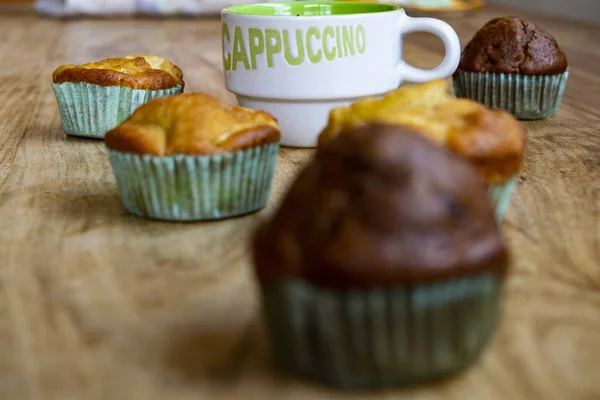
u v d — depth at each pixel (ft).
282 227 1.56
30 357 1.61
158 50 3.52
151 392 1.55
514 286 1.76
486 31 2.56
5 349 1.62
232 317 1.69
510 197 2.08
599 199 2.08
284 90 2.27
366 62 2.28
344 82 2.27
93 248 1.90
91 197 2.11
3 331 1.66
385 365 1.53
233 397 1.54
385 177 1.54
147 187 1.98
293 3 2.44
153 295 1.75
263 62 2.27
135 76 2.40
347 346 1.53
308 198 1.56
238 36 2.29
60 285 1.78
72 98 2.41
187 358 1.60
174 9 4.57
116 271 1.82
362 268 1.51
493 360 1.59
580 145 2.38
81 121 2.43
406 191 1.54
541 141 2.40
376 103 1.96
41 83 3.01
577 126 2.52
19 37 3.96
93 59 3.32
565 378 1.56
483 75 2.54
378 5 2.41
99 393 1.54
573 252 1.87
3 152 2.36
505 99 2.54
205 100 2.03
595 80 2.95
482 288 1.54
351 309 1.52
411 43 3.69
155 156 1.95
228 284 1.78
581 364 1.58
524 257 1.85
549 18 4.34
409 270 1.52
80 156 2.34
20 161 2.30
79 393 1.54
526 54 2.52
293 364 1.57
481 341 1.56
